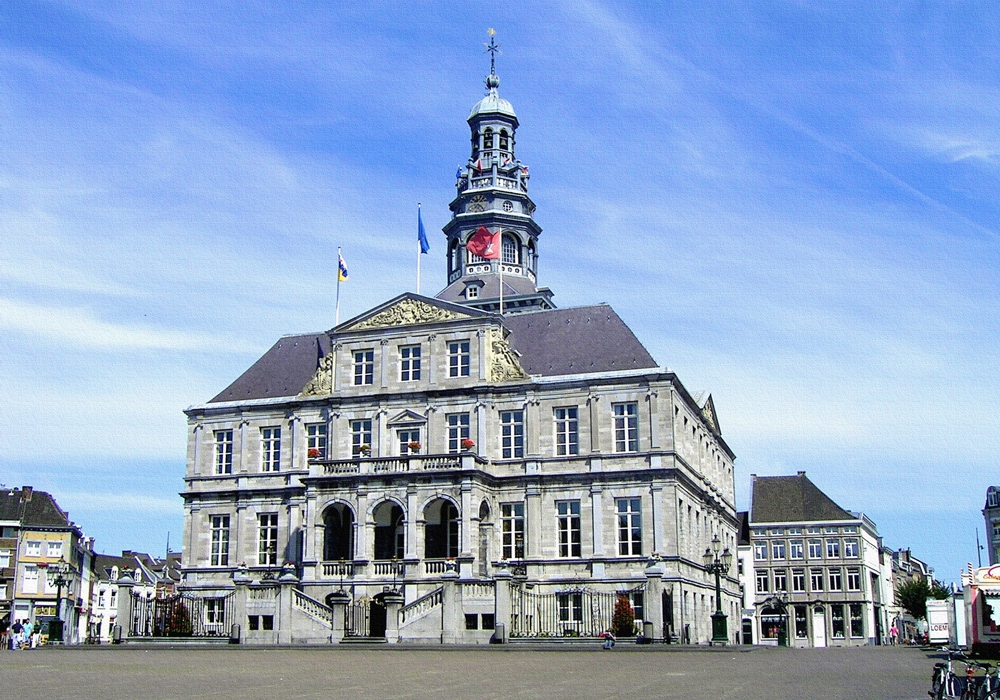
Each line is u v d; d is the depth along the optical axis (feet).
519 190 326.44
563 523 228.43
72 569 352.90
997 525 415.64
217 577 248.93
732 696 91.81
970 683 81.10
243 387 265.34
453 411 237.45
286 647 191.52
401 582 216.74
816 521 397.19
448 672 122.93
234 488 253.65
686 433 245.86
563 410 233.96
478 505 222.07
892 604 467.11
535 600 223.51
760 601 390.83
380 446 240.73
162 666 135.85
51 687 101.55
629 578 220.43
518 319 257.34
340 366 248.52
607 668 131.03
